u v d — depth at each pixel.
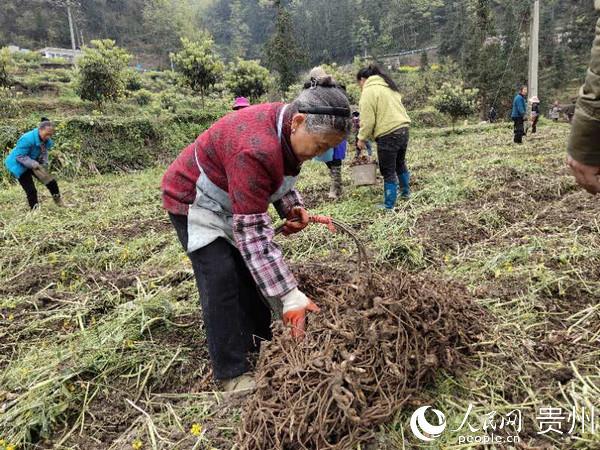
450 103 19.00
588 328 2.67
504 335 2.57
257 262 2.09
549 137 13.20
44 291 4.03
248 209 2.05
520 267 3.41
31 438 2.38
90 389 2.63
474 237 4.43
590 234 3.98
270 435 1.88
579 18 52.19
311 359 1.95
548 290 3.08
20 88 21.75
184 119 14.17
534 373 2.31
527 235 4.12
